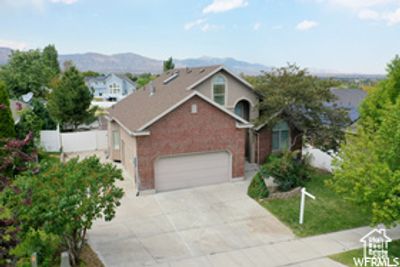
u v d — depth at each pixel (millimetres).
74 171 9500
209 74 18938
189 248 11266
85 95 29094
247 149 21594
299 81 18672
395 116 10461
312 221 13250
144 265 10188
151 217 13617
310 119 18781
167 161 16359
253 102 20625
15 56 40750
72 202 8102
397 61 16969
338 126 18672
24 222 7688
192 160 16875
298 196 15727
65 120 29234
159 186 16406
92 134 25500
